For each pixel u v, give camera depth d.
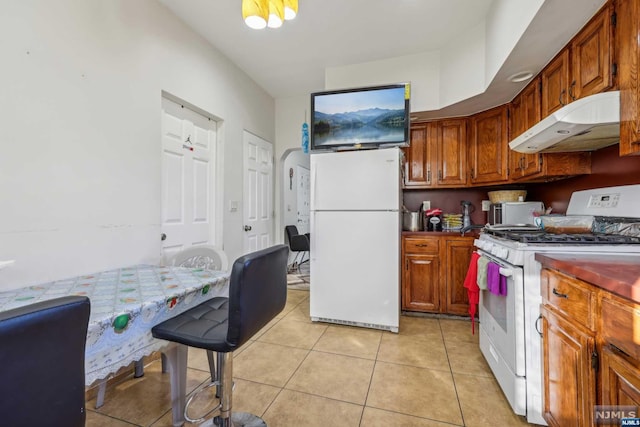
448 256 2.88
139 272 1.70
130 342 1.08
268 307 1.20
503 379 1.61
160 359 2.08
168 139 2.38
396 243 2.50
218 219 2.97
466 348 2.22
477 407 1.55
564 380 1.18
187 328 1.16
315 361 2.03
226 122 3.05
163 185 2.33
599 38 1.50
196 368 1.97
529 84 2.30
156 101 2.17
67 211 1.61
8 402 0.53
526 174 2.37
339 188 2.64
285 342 2.33
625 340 0.85
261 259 1.13
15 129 1.41
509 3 1.90
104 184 1.80
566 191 2.37
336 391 1.70
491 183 2.87
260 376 1.85
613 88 1.41
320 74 3.46
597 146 1.89
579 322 1.08
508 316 1.53
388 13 2.36
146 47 2.10
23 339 0.54
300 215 5.55
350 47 2.85
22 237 1.43
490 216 2.99
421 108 2.93
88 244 1.71
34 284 1.45
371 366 1.96
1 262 1.18
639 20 1.18
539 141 1.74
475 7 2.28
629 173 1.69
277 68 3.30
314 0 2.21
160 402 1.62
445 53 2.81
